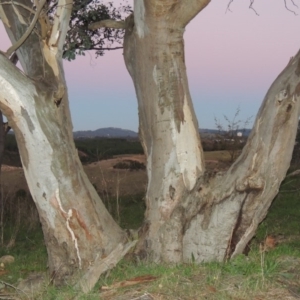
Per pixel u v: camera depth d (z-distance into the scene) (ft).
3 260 31.09
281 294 19.12
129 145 129.39
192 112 23.45
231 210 22.04
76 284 21.18
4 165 90.27
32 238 39.37
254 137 21.58
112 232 22.84
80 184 22.03
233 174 22.02
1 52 21.06
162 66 22.97
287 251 24.82
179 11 22.41
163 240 23.04
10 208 46.83
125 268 22.58
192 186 22.99
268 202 22.18
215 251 22.63
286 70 21.58
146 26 22.84
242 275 20.48
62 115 21.85
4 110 21.02
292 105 20.98
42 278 24.17
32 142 21.18
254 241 29.60
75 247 22.26
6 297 22.45
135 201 52.06
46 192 21.66
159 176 23.32
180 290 19.26
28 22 23.04
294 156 59.57
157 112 23.15
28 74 22.26
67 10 22.33
